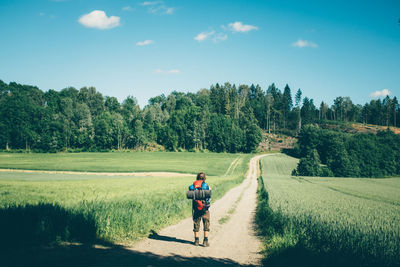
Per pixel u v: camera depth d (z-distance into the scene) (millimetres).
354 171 74812
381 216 13719
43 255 5434
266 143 148875
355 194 31312
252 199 25000
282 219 10203
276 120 189500
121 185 30609
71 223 7203
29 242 6238
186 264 5582
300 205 15977
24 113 113000
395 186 47344
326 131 107000
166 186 29328
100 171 60938
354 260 6090
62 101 146500
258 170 83438
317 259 6289
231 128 132000
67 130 113875
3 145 106500
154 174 60656
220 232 9969
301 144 115250
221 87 194375
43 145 106688
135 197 16422
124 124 127625
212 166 82312
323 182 51844
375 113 187375
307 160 76000
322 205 16984
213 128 133500
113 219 8391
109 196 18266
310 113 191750
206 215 7688
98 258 5504
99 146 117938
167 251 6633
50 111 132250
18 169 60312
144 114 145250
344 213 13766
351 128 165625
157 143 132625
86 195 19328
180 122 136625
